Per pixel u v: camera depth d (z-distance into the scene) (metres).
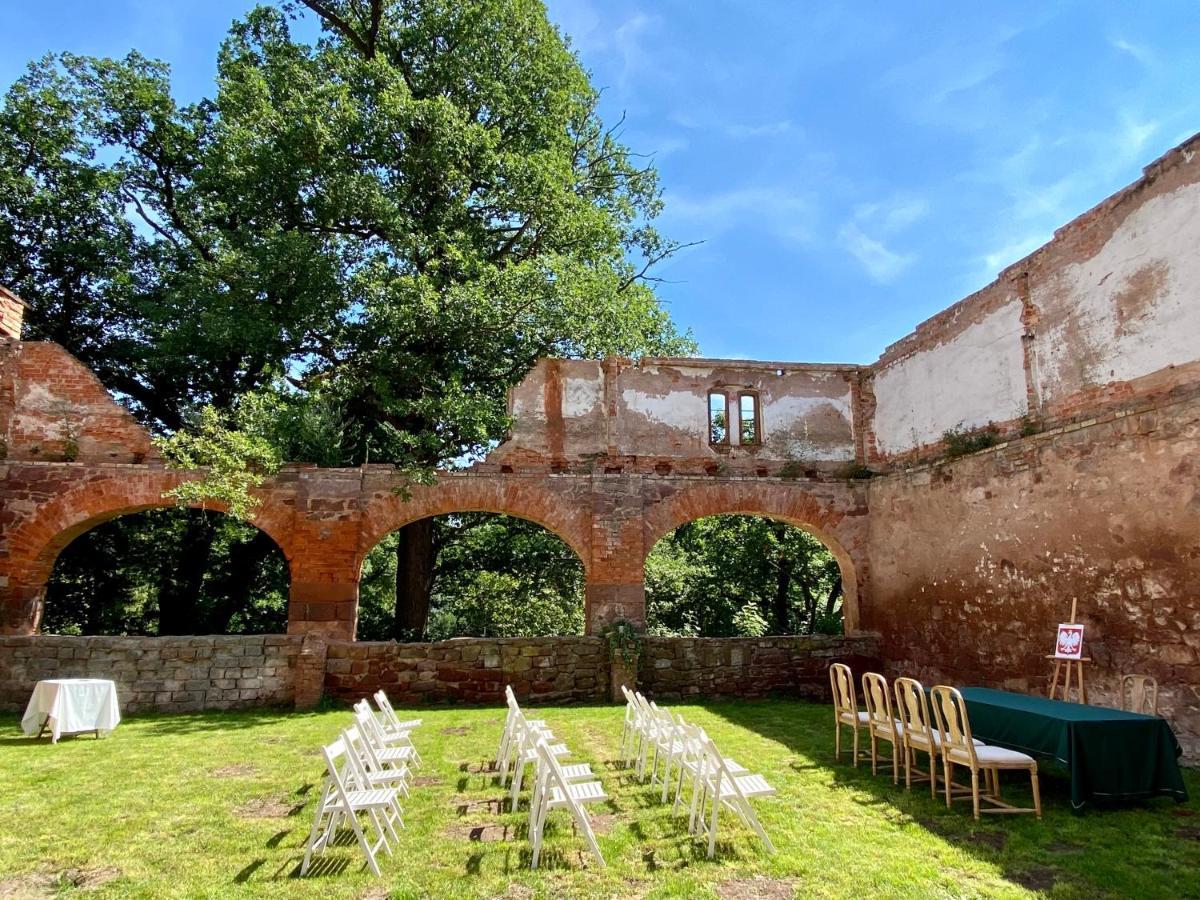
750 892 4.52
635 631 13.26
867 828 5.67
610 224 18.58
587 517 13.69
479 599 23.86
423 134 16.94
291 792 6.85
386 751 7.13
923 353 13.55
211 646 11.87
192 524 19.36
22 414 12.94
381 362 15.30
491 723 10.44
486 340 15.73
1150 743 6.13
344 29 18.33
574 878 4.77
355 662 12.25
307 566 12.73
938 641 12.25
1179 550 8.15
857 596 14.29
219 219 19.06
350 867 4.98
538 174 16.67
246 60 18.91
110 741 9.20
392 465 13.37
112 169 19.22
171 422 20.17
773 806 6.27
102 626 20.23
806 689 13.40
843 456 14.94
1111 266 9.77
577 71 19.33
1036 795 5.93
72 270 19.03
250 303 15.70
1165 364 8.91
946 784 6.20
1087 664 9.26
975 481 11.54
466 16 17.61
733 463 14.52
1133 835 5.47
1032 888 4.55
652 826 5.76
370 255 17.31
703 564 24.14
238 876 4.84
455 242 16.66
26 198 18.03
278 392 14.99
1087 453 9.44
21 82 18.20
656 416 14.50
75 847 5.39
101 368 19.31
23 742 9.12
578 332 15.57
